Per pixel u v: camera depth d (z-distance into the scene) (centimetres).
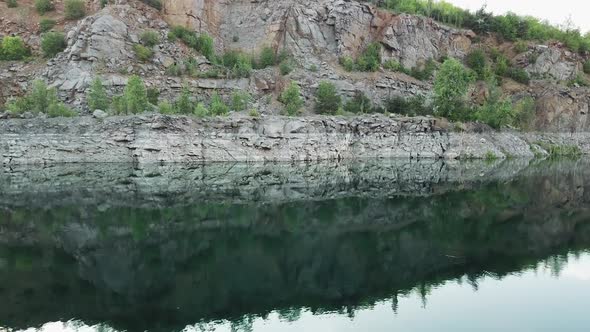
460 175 5191
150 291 1659
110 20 7056
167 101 6550
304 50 8619
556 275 1822
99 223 2662
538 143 7906
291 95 6800
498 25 10469
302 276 1830
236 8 9069
